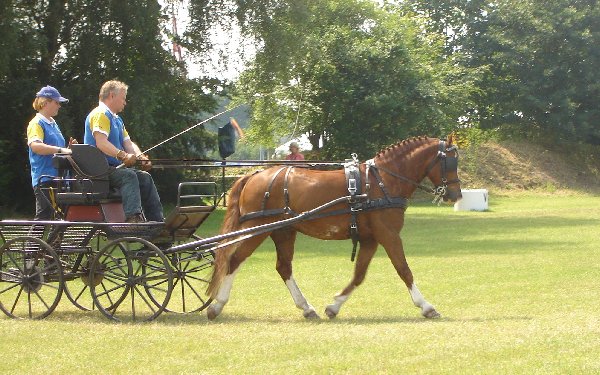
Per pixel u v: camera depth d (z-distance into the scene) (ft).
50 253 35.17
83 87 98.73
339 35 148.05
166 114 119.14
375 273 50.93
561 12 193.98
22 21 88.69
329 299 41.34
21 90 95.71
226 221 36.94
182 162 38.34
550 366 23.38
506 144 195.52
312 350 26.50
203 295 42.24
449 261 56.80
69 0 99.66
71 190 36.35
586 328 29.37
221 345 27.61
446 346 26.43
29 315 35.60
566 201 152.46
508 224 93.40
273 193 36.40
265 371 23.81
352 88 145.18
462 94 166.50
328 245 69.87
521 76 199.93
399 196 36.42
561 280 46.60
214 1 107.04
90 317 35.81
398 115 151.74
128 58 102.99
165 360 25.53
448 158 37.06
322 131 154.40
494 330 29.43
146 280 34.60
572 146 201.77
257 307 39.01
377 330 30.12
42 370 24.50
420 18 176.55
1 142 95.25
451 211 122.62
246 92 109.60
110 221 35.35
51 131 37.63
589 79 193.77
